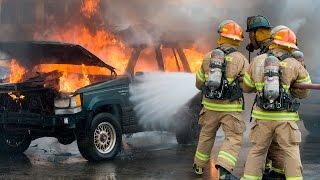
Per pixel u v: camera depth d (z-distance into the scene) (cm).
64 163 956
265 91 657
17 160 987
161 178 825
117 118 1020
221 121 746
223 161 726
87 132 958
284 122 666
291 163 667
